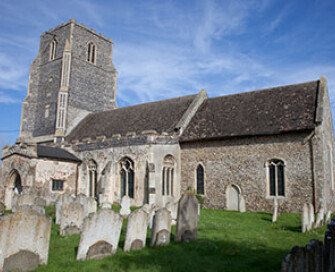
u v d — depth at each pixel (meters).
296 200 21.94
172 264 9.03
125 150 27.50
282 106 25.22
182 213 12.44
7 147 29.44
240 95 29.47
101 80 42.78
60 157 28.88
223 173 25.14
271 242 12.14
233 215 20.91
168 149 26.83
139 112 33.88
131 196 26.86
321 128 21.95
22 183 27.16
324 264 7.85
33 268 8.52
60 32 40.91
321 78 25.59
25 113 40.78
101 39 43.72
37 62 42.12
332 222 8.73
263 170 23.52
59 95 37.66
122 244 11.73
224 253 10.38
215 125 26.80
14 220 8.24
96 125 35.84
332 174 25.47
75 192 30.02
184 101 31.64
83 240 9.57
